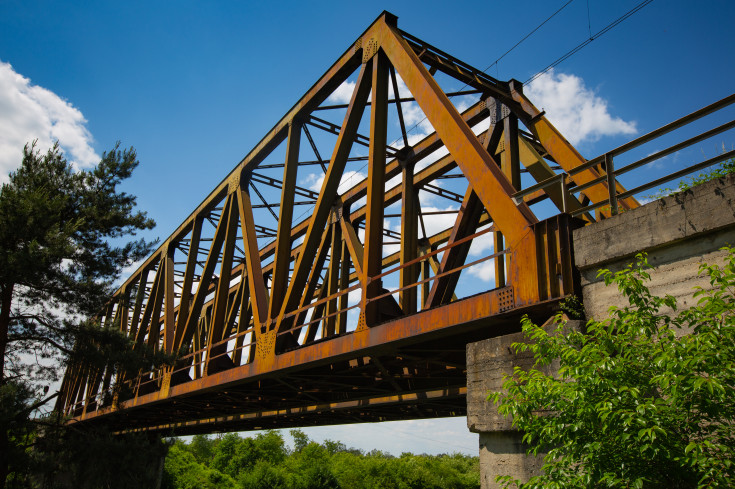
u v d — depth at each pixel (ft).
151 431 134.41
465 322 33.68
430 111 42.60
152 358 74.23
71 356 67.67
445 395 64.95
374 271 45.68
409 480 231.50
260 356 57.41
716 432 19.57
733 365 17.24
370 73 54.90
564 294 28.40
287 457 312.29
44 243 64.28
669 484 18.53
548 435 22.21
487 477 27.50
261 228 105.40
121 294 77.10
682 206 23.86
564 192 30.27
